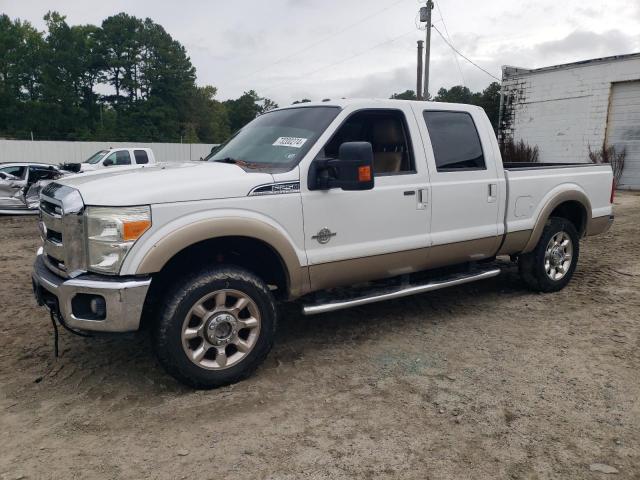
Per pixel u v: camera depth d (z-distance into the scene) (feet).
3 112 211.82
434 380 12.43
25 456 9.50
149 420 10.70
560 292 19.49
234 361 12.05
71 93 231.50
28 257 26.37
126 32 246.27
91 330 10.98
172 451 9.64
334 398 11.60
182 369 11.39
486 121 17.03
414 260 15.05
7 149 85.97
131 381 12.44
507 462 9.32
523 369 12.98
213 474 9.00
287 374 12.80
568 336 15.11
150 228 10.94
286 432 10.25
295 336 15.34
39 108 214.90
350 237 13.67
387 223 14.29
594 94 64.03
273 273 13.55
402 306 18.04
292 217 12.64
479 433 10.21
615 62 61.62
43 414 10.93
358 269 13.97
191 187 11.46
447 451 9.64
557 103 67.82
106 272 10.87
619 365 13.15
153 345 11.50
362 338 15.16
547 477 8.92
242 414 10.93
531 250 18.43
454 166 15.80
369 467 9.19
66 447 9.77
